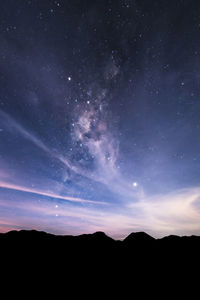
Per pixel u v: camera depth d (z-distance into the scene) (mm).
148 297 7914
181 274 9773
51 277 9531
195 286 8625
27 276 9414
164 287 8703
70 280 9367
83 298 7824
